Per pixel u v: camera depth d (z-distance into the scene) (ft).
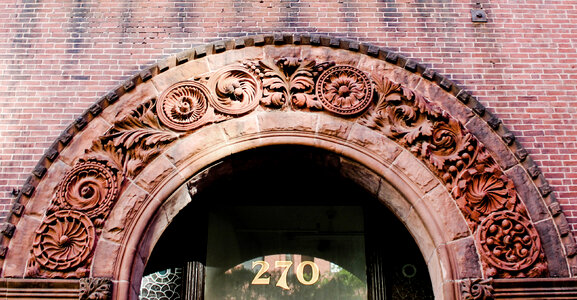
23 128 21.77
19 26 23.57
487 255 19.93
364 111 21.95
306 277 23.61
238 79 22.35
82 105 22.22
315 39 23.02
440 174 21.07
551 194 20.80
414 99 22.06
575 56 23.54
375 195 22.36
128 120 21.50
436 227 20.51
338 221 24.56
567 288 19.54
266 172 24.95
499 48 23.61
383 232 24.38
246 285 23.43
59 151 21.04
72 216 20.03
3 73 22.67
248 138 21.57
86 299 18.90
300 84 22.20
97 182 20.58
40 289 19.19
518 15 24.31
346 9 24.12
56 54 23.08
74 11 23.93
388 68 22.77
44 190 20.49
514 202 20.61
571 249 19.99
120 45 23.29
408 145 21.45
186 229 24.11
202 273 23.44
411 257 24.00
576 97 22.80
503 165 21.30
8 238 19.80
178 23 23.73
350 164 21.68
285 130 21.68
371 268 23.66
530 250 20.02
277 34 23.06
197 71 22.50
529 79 23.07
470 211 20.52
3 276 19.29
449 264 20.03
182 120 21.62
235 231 24.27
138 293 20.40
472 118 21.99
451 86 22.39
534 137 22.08
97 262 19.58
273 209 24.73
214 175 22.06
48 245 19.70
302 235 24.29
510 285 19.60
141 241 20.25
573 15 24.38
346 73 22.53
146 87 22.13
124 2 24.13
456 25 23.99
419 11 24.21
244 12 23.98
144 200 20.59
